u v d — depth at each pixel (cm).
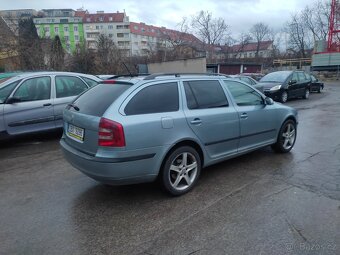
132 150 328
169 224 309
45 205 358
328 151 557
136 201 364
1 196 385
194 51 4525
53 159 541
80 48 2458
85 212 339
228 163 496
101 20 9575
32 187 413
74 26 9412
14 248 273
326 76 3700
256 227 298
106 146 323
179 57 3997
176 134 362
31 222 319
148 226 307
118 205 355
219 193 380
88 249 271
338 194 367
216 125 409
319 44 4344
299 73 1538
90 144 343
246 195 371
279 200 354
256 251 261
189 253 261
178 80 390
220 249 265
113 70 2417
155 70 2788
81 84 716
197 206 347
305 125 820
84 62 2342
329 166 471
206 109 403
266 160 507
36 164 513
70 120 383
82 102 389
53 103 661
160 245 274
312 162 493
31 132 636
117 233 296
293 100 1512
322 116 974
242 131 451
